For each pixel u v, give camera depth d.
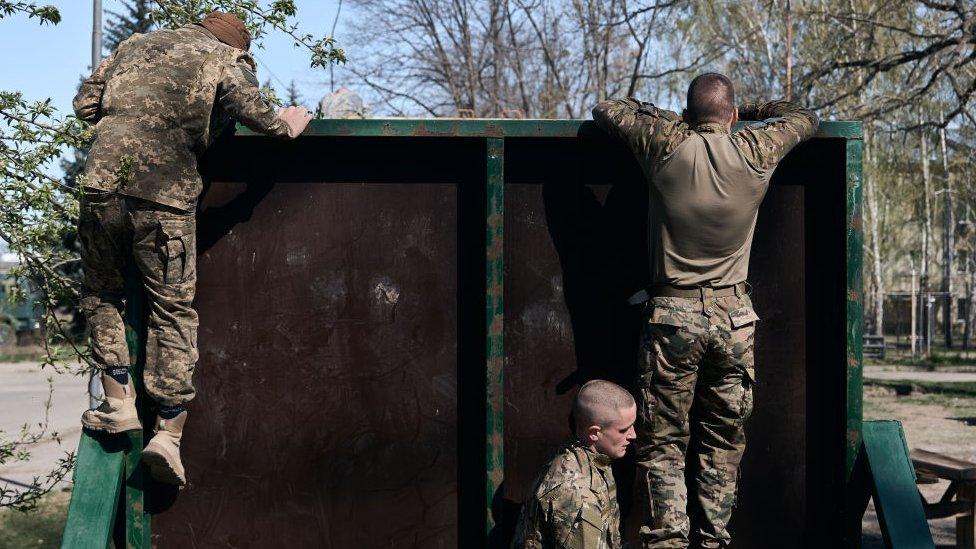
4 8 3.95
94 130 3.34
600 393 3.31
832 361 3.73
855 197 3.55
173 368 3.34
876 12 16.91
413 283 3.67
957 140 28.72
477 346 3.67
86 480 3.38
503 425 3.64
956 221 45.31
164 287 3.33
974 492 7.44
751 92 24.23
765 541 3.74
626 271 3.72
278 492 3.63
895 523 3.41
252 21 5.11
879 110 17.02
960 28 16.06
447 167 3.69
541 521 3.28
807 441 3.75
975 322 45.28
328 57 5.20
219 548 3.61
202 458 3.62
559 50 25.77
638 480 3.60
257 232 3.64
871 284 49.72
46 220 3.71
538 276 3.71
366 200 3.67
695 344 3.40
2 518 8.83
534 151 3.71
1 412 17.17
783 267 3.76
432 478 3.66
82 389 22.12
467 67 28.30
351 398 3.65
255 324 3.64
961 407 17.28
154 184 3.26
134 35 3.48
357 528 3.64
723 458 3.55
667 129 3.39
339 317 3.65
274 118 3.32
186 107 3.30
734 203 3.34
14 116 3.56
